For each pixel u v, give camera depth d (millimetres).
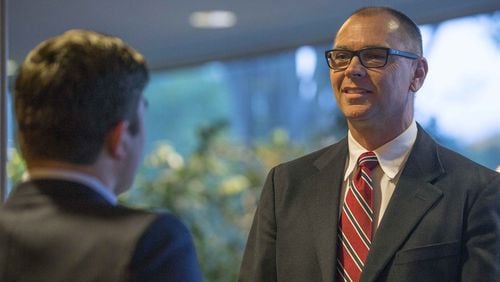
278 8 6523
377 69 2787
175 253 1902
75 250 1859
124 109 1972
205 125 9352
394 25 2854
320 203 2902
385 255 2719
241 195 8875
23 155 1984
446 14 6684
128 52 2016
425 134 2967
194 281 1922
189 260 1934
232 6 6398
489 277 2652
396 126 2871
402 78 2834
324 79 8688
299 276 2844
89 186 1948
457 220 2727
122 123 1974
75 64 1930
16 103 1968
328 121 8734
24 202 1949
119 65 1966
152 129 9812
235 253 8695
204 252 8672
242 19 6895
